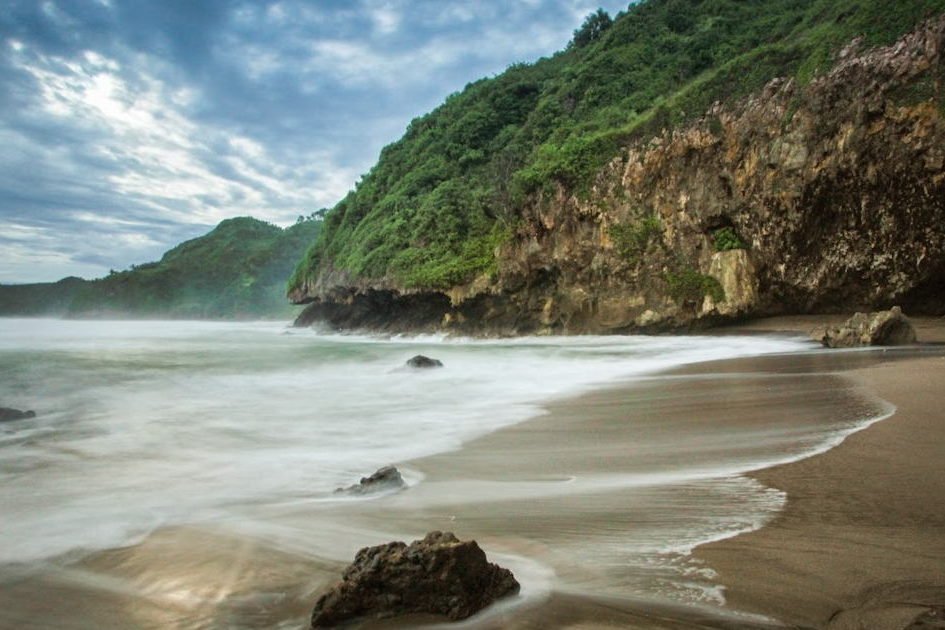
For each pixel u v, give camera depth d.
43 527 5.70
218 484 7.13
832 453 6.87
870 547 4.25
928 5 23.95
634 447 8.16
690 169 30.73
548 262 34.84
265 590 4.35
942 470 5.97
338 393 15.10
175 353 25.92
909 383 11.38
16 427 10.80
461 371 19.98
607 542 4.70
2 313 149.12
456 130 54.16
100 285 136.12
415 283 40.06
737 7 46.38
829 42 26.84
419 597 3.77
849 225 25.88
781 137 27.22
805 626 3.29
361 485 6.55
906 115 23.64
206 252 151.88
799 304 28.33
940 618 3.24
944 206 23.36
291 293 65.69
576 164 34.19
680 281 30.27
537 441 9.05
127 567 4.80
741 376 14.96
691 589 3.81
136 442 9.55
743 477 6.21
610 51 48.09
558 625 3.53
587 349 26.31
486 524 5.30
